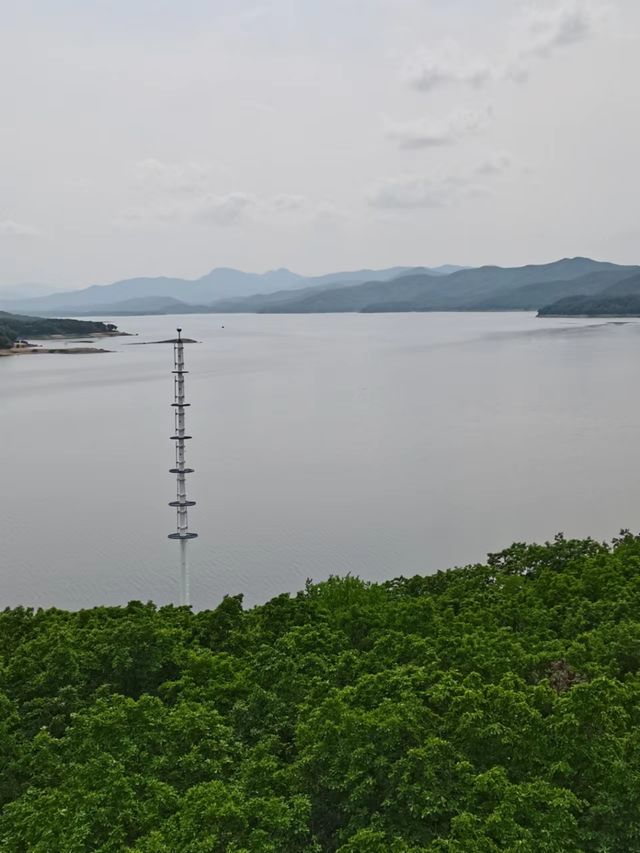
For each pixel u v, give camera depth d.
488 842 10.02
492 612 19.36
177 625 19.41
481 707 12.57
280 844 10.59
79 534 40.44
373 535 38.78
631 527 39.09
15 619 20.30
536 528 39.38
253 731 13.78
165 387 110.56
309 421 76.75
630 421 72.00
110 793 11.34
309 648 17.11
